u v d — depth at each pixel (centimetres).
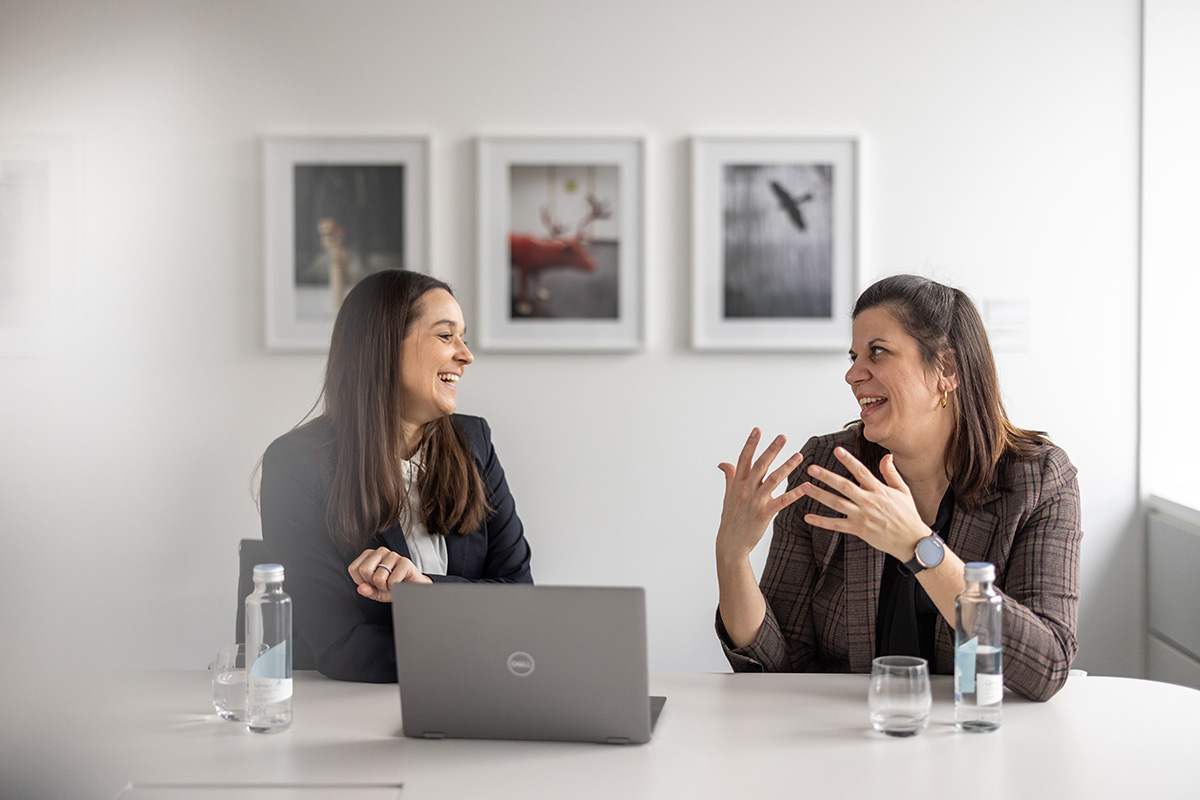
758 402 301
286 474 185
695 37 298
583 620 129
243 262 300
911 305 169
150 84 299
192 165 299
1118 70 296
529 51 299
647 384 302
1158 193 294
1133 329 298
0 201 297
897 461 177
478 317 299
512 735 134
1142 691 153
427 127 300
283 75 299
